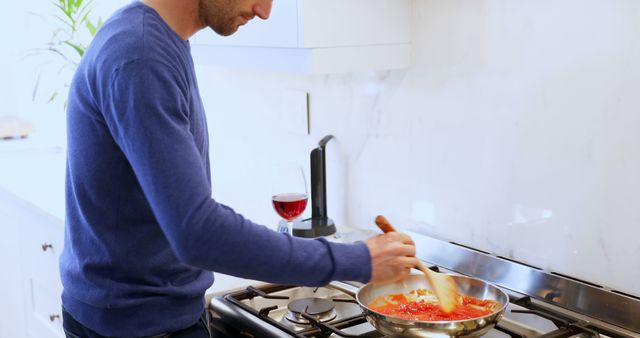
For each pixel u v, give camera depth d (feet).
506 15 5.16
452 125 5.68
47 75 11.61
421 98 5.90
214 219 3.51
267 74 7.59
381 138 6.33
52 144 10.84
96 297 4.17
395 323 4.17
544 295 5.03
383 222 4.25
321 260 3.68
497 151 5.39
